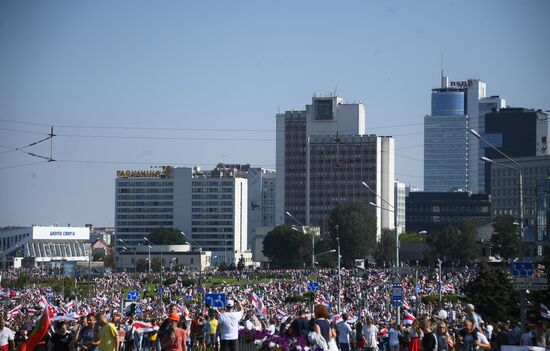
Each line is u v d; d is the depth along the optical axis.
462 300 136.50
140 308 117.12
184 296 168.25
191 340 68.88
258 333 56.72
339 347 62.28
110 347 47.06
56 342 47.62
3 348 51.00
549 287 87.44
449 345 47.22
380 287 166.00
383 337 74.94
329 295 150.38
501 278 103.56
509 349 46.88
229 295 125.31
